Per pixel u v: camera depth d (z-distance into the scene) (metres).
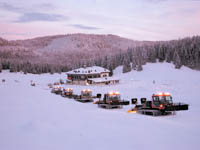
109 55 139.62
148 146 7.17
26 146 6.14
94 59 152.75
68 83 90.62
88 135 7.53
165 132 9.43
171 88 60.06
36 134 7.05
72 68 163.38
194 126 13.03
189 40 124.00
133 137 7.90
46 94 18.48
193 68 95.50
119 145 6.95
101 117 11.04
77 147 6.45
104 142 7.07
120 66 128.25
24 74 147.00
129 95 47.09
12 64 163.88
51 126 7.96
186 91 53.59
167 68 100.00
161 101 22.02
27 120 8.41
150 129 9.59
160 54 115.69
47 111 10.34
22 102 12.00
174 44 119.00
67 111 11.20
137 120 11.77
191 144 8.02
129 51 134.25
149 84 69.12
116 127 9.05
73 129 7.98
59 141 6.73
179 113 23.58
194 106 31.23
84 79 84.00
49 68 164.75
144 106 24.22
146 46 136.62
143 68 107.31
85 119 9.83
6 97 13.22
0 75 138.75
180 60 101.38
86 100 38.09
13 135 6.85
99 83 78.44
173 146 7.52
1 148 5.89
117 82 81.81
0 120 8.20
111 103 27.33
